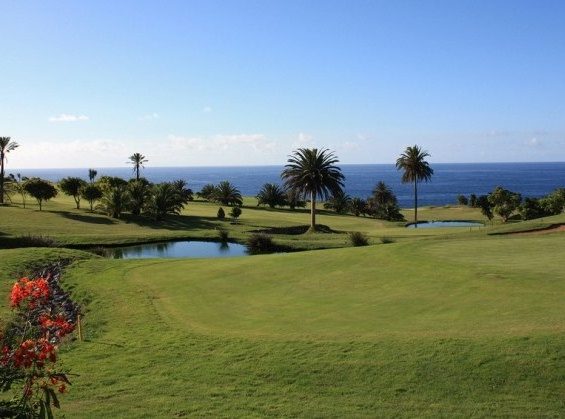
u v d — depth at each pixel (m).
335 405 10.06
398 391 10.42
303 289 19.67
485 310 14.38
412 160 80.25
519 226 43.56
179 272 25.64
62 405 10.52
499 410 9.35
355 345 12.66
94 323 18.16
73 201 95.75
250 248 45.28
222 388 11.22
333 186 64.69
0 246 43.59
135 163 113.62
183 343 14.45
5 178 100.25
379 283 19.11
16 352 6.44
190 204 103.81
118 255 43.81
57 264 30.95
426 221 86.88
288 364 12.12
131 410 10.19
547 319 12.91
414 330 13.27
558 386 9.98
